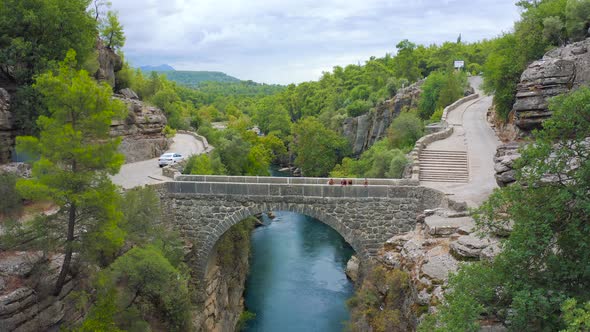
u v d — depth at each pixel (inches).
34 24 1370.6
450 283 568.1
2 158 1290.6
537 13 1608.0
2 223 903.1
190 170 1622.8
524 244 498.9
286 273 1824.6
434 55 4702.3
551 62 1213.1
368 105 3838.6
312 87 6063.0
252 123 5782.5
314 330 1391.5
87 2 1750.7
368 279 1064.8
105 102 824.9
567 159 518.6
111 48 2512.3
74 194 763.4
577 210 499.2
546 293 494.0
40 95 1316.4
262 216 2625.5
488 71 1862.7
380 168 1947.6
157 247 1042.1
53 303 831.1
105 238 814.5
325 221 1228.5
